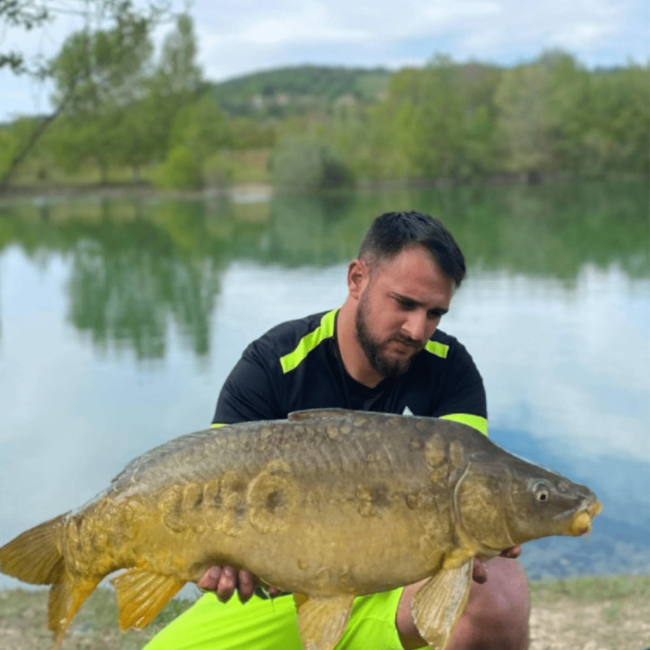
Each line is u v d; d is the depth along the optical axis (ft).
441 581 7.77
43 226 160.76
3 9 20.74
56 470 26.68
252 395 10.15
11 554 8.18
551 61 294.66
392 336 9.27
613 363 39.11
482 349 43.21
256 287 76.18
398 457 7.84
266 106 616.80
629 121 289.12
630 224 136.77
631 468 24.57
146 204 231.30
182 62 268.82
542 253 98.63
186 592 11.62
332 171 277.23
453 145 293.02
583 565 19.02
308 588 7.90
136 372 42.24
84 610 16.10
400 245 9.09
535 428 28.99
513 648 9.86
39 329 57.47
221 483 7.90
